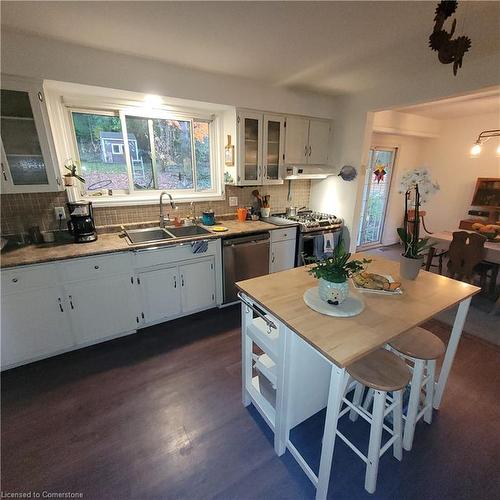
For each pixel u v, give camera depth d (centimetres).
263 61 234
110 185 280
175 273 260
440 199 516
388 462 146
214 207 338
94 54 211
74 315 219
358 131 333
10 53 187
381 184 534
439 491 133
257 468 143
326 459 117
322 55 220
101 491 132
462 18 167
